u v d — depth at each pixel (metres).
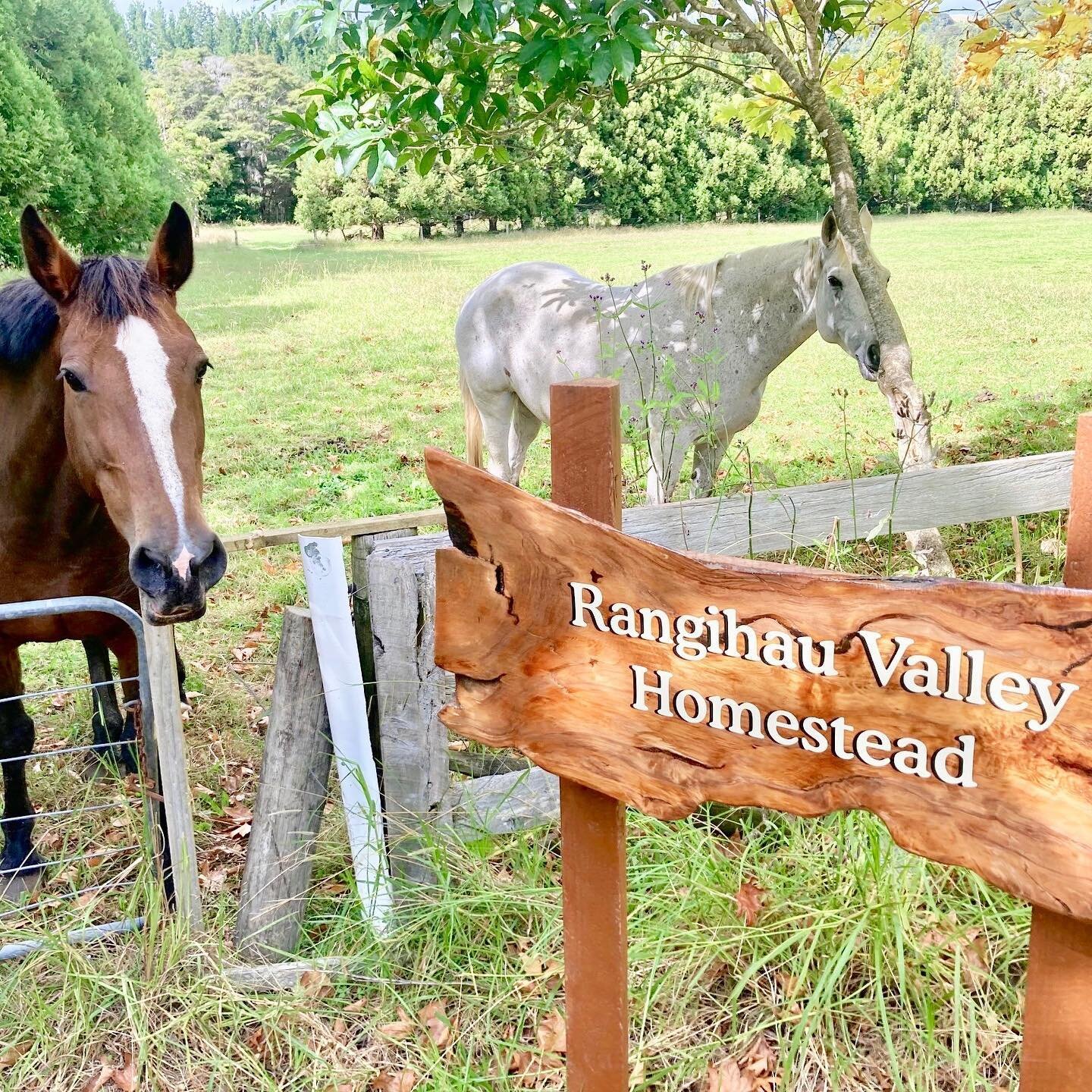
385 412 9.44
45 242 2.29
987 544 4.56
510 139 4.49
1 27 19.56
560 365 5.04
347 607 2.55
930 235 22.70
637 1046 2.20
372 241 31.89
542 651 1.67
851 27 4.11
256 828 2.61
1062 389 8.64
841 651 1.41
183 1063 2.30
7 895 2.88
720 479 6.19
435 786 2.65
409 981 2.46
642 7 3.56
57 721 4.02
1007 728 1.31
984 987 2.29
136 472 2.21
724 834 2.80
